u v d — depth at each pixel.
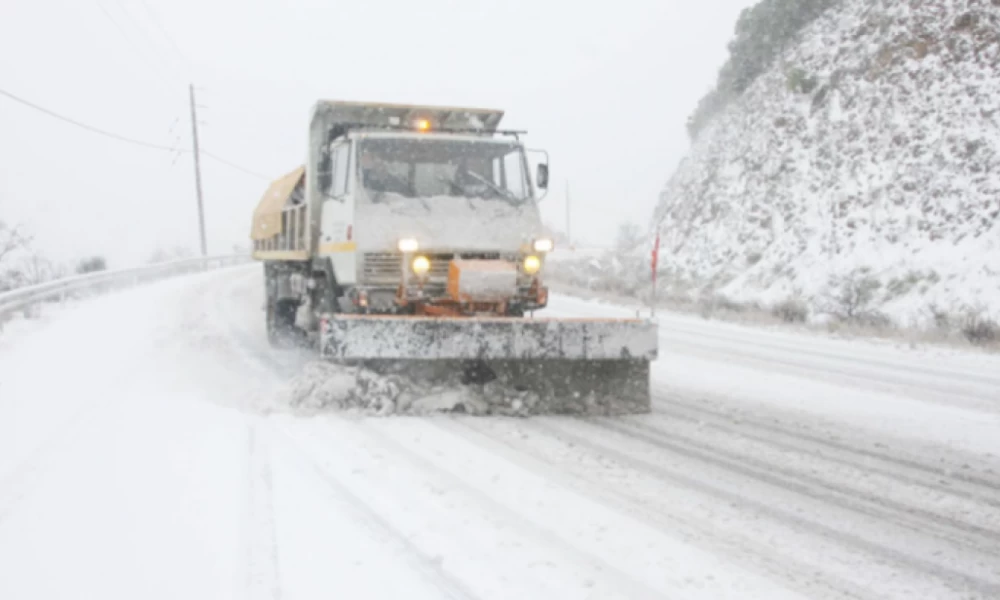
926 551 4.33
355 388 7.51
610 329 7.79
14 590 3.71
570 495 5.11
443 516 4.61
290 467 5.56
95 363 10.12
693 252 29.03
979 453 6.53
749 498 5.20
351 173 8.88
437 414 7.57
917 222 20.92
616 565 3.99
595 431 7.11
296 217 11.47
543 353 7.59
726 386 9.84
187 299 20.17
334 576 3.77
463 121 10.61
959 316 16.44
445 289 8.58
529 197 9.24
